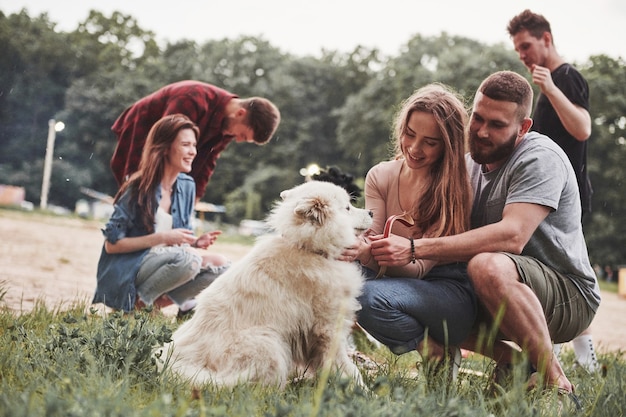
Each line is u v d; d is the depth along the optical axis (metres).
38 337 4.27
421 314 4.35
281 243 4.29
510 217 4.20
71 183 56.31
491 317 4.51
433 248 4.20
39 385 3.09
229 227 48.72
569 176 4.36
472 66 46.34
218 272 6.58
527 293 4.02
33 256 13.02
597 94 42.00
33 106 62.44
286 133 57.78
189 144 6.62
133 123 7.38
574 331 4.46
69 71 65.62
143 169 6.51
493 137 4.30
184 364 3.90
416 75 48.84
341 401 3.12
